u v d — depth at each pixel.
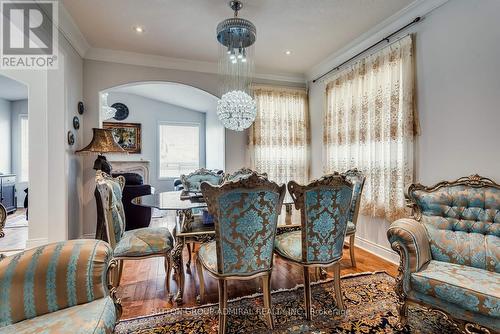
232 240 1.62
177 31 3.05
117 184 2.48
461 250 1.86
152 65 3.82
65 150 2.92
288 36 3.19
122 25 2.91
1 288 1.12
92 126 3.56
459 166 2.24
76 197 3.32
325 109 4.02
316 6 2.57
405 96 2.67
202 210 2.56
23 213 5.63
